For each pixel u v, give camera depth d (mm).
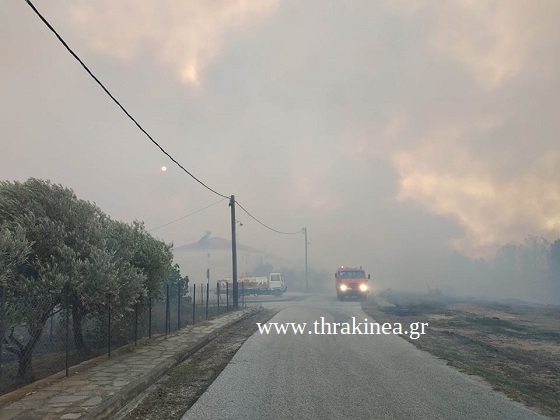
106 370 9297
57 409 6586
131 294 11344
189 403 7336
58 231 9836
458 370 9930
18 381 8594
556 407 7172
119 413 6848
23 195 10008
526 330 17734
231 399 7527
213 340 14875
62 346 12367
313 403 7262
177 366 10453
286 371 9820
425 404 7215
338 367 10250
